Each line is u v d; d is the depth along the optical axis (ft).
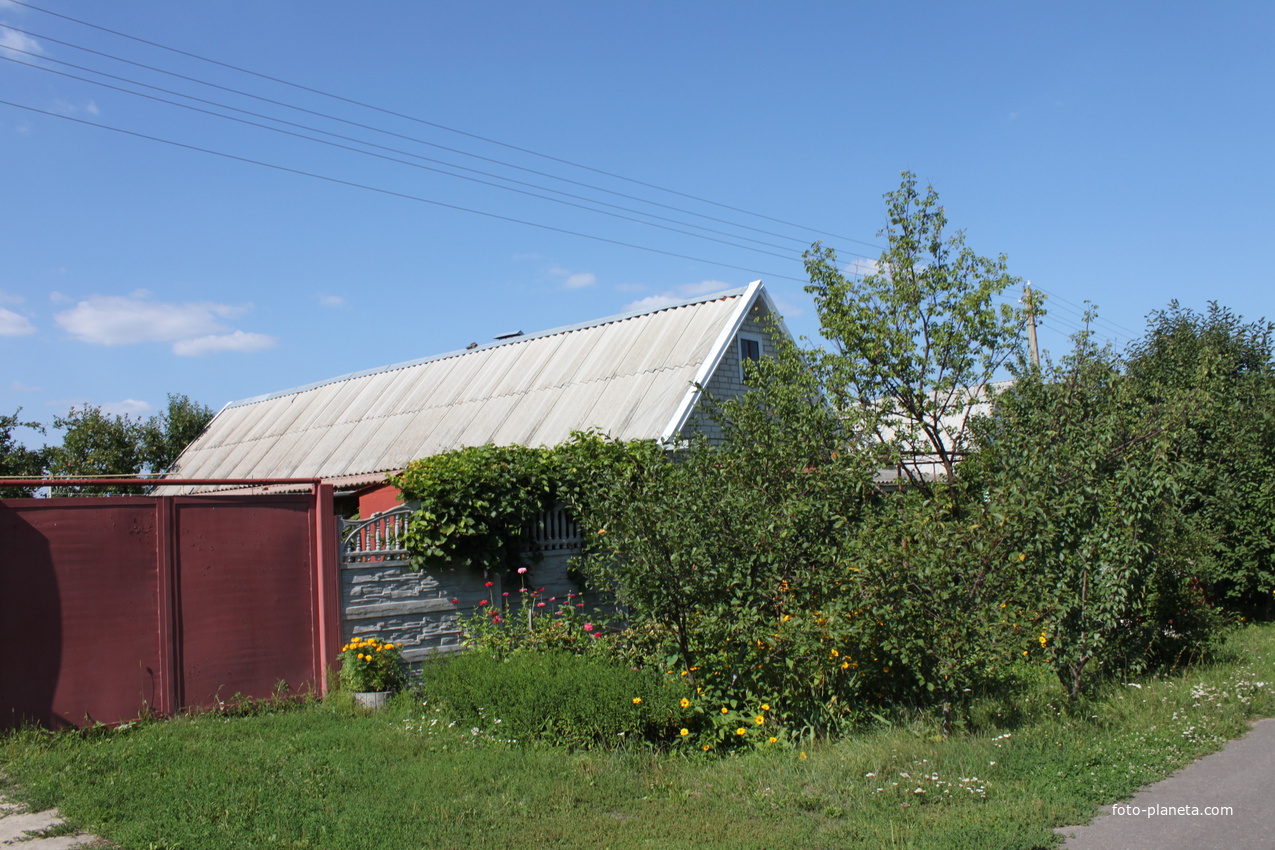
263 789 20.02
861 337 38.78
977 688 28.84
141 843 16.92
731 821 18.80
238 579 28.43
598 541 29.81
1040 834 17.63
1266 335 59.82
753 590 26.08
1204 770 22.34
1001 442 31.22
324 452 63.05
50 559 25.11
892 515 26.02
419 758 22.97
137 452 96.37
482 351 64.23
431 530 32.12
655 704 24.12
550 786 20.71
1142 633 32.63
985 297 38.47
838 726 25.79
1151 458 29.84
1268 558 47.47
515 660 27.61
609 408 48.67
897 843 17.46
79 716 25.17
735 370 50.29
